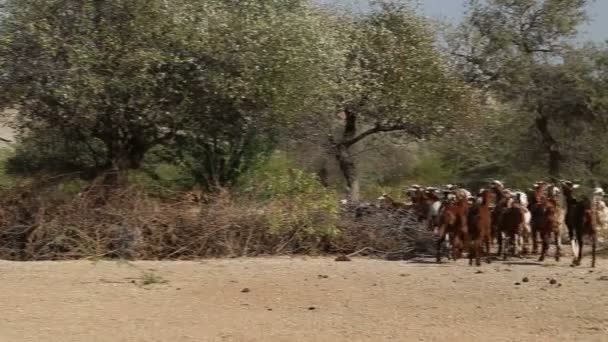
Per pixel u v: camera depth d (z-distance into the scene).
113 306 16.73
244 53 27.36
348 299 17.62
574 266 23.38
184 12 26.59
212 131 28.69
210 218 24.64
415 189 28.56
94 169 29.08
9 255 23.95
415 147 44.16
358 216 26.05
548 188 26.64
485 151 43.94
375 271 21.55
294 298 17.70
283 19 28.19
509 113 42.53
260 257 24.36
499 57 41.34
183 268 21.69
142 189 25.44
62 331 14.68
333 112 32.88
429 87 34.03
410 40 34.62
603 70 42.16
